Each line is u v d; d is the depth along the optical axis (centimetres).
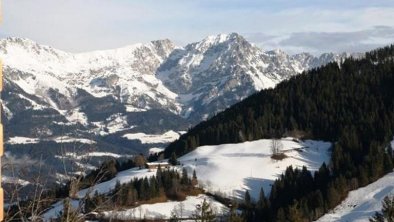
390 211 8569
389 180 14088
